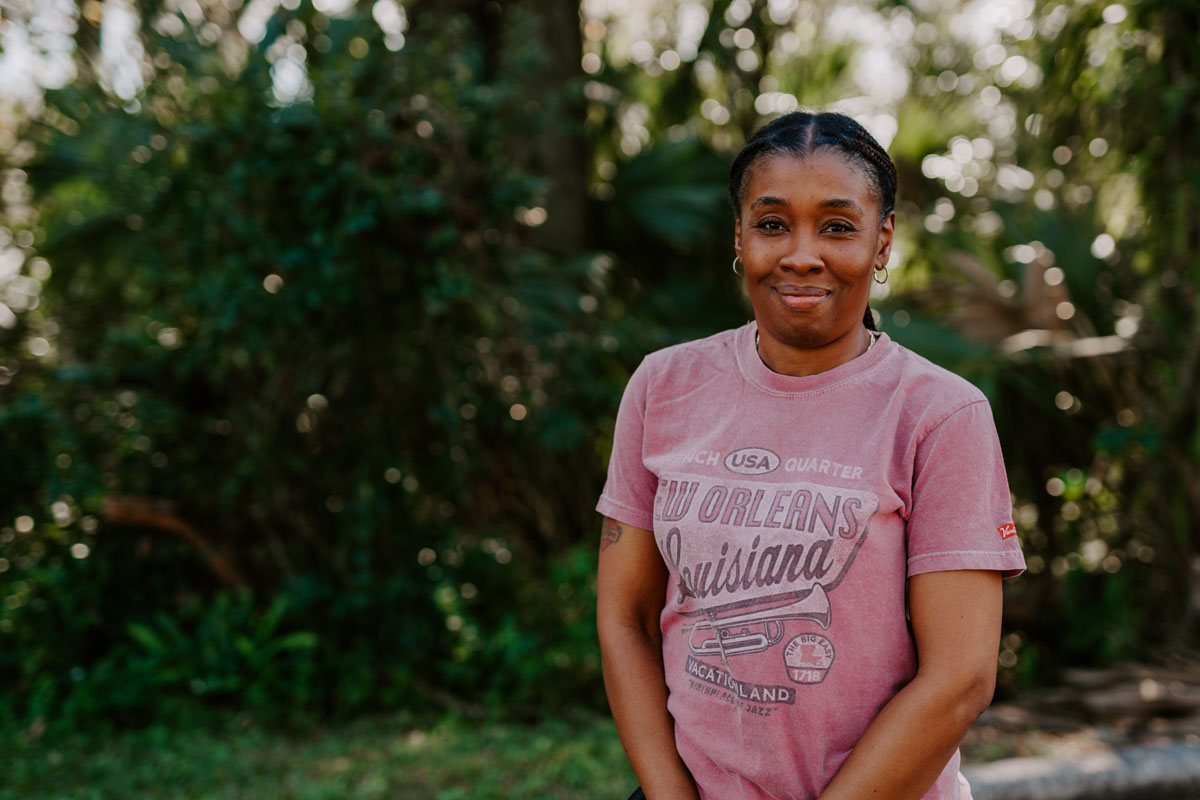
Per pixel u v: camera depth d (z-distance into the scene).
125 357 4.69
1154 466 4.46
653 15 7.47
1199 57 4.06
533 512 5.91
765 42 6.80
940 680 1.04
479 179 4.44
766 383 1.17
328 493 4.68
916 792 1.04
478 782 3.54
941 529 1.07
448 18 5.08
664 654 1.23
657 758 1.20
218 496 4.69
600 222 6.40
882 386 1.14
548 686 4.46
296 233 4.22
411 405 4.59
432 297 4.19
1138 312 4.71
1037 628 4.87
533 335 4.86
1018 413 4.86
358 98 4.23
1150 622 4.59
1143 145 4.34
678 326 6.04
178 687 4.33
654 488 1.28
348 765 3.70
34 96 4.88
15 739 3.84
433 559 4.64
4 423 4.34
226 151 4.07
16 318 5.02
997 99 6.34
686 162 6.37
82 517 4.46
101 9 4.54
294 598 4.52
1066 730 4.05
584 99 6.13
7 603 4.32
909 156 6.35
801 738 1.09
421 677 4.52
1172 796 3.17
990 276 4.78
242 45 4.80
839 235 1.11
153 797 3.42
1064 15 4.45
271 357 4.32
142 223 4.52
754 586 1.09
